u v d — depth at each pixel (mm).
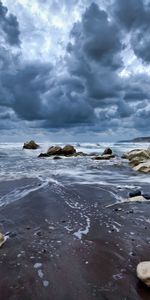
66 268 4668
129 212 8047
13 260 4941
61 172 17422
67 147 33219
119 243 5719
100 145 68688
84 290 4043
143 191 11320
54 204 8906
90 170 18734
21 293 3967
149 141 102625
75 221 7180
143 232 6375
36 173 16656
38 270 4598
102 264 4805
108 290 4047
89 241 5820
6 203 8922
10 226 6734
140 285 4176
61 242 5762
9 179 13953
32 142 46469
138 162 21000
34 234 6215
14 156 31438
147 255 5160
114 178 15117
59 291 4020
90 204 9016
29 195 10156
